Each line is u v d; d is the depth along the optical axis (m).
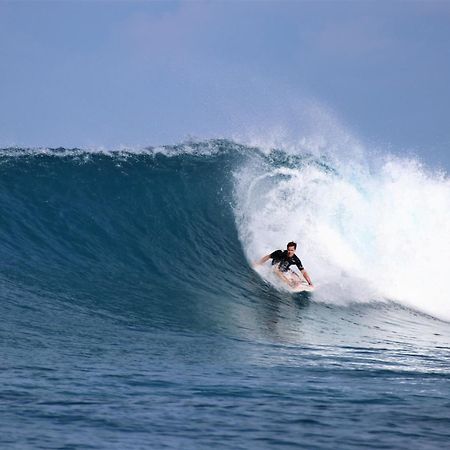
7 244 61.88
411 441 26.25
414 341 52.78
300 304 61.00
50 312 48.94
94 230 66.69
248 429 26.91
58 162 74.94
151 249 65.88
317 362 41.19
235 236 70.88
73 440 24.81
